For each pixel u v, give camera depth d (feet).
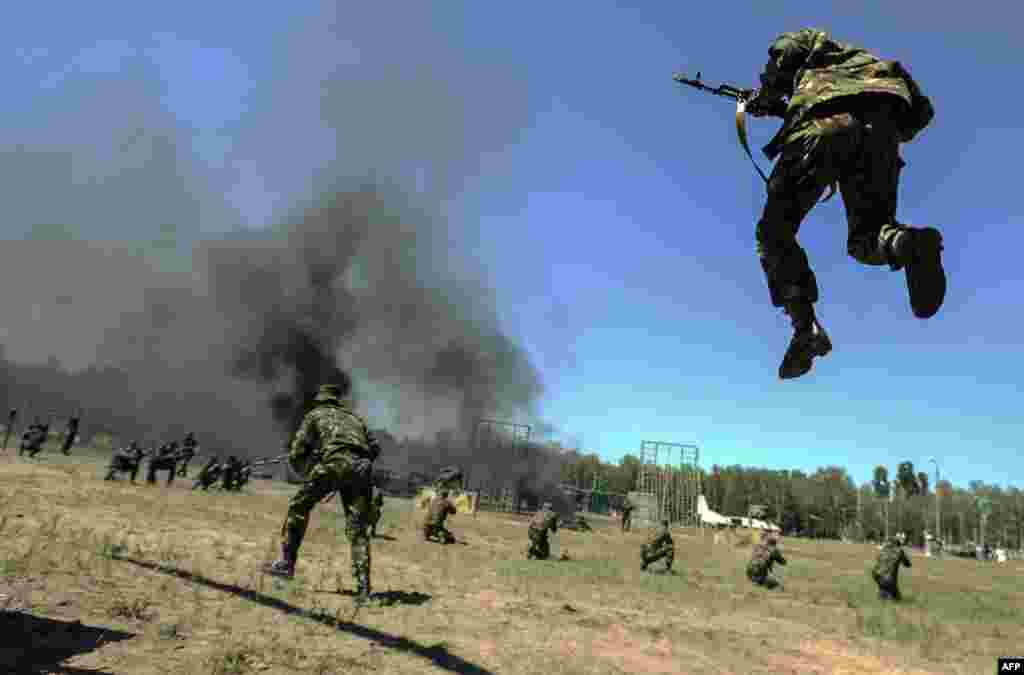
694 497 141.59
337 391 23.24
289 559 22.06
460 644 17.60
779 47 6.87
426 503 88.28
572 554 56.70
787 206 6.35
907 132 6.47
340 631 17.03
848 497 392.27
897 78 6.14
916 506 386.11
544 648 18.62
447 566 33.91
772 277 6.59
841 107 5.92
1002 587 67.36
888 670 22.71
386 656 15.56
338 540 36.81
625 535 101.91
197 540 28.27
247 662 13.39
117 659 12.37
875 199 6.02
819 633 28.27
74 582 17.06
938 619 36.70
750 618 30.32
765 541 48.42
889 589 44.96
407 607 21.38
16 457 68.28
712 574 51.85
